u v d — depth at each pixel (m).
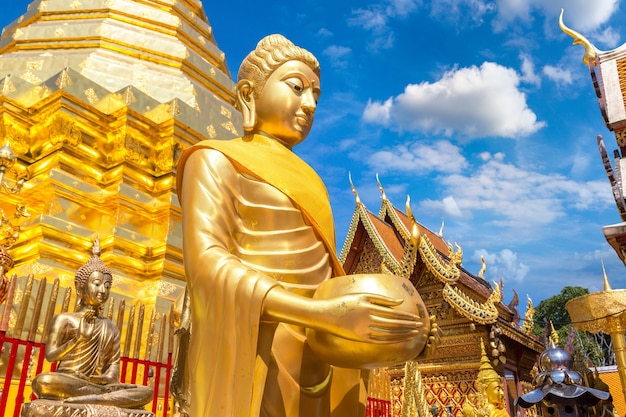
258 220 3.53
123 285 10.60
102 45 15.81
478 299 16.44
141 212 11.98
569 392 4.79
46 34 16.12
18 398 6.15
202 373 3.03
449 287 14.07
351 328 2.84
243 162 3.57
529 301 17.34
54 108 11.85
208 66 17.31
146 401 6.27
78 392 5.66
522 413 14.71
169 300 10.74
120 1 17.02
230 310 3.01
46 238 10.47
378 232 16.48
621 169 11.61
